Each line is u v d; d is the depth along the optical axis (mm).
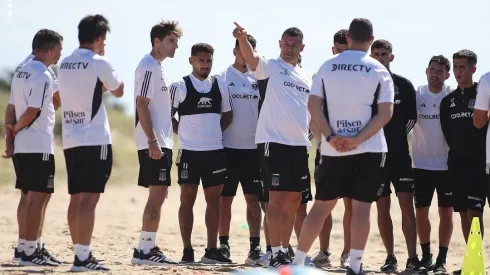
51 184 38688
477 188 43156
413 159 45344
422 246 45344
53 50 38969
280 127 40094
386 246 44531
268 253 44312
